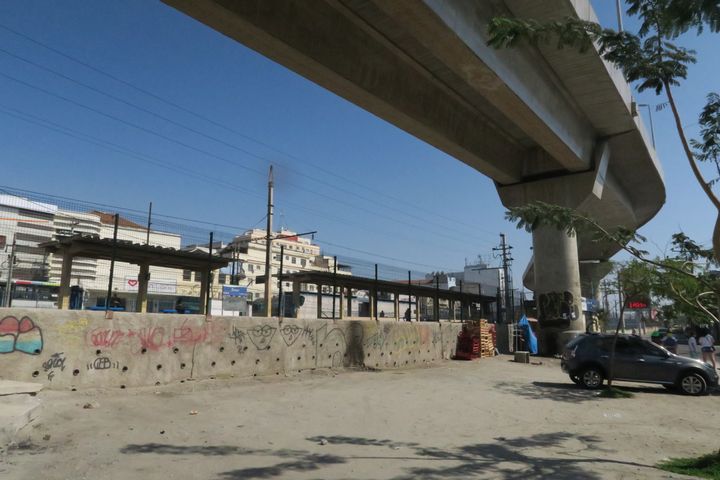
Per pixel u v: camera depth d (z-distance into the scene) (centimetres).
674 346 2325
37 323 1003
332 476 593
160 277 4769
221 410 979
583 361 1539
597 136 2959
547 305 2900
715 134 780
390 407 1102
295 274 2638
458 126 2378
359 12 1559
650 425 1009
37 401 807
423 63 1902
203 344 1305
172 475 572
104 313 1109
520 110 1995
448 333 2427
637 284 1384
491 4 1630
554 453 754
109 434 748
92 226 3709
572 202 2920
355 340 1808
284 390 1267
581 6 1752
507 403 1220
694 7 563
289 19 1458
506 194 3155
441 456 711
